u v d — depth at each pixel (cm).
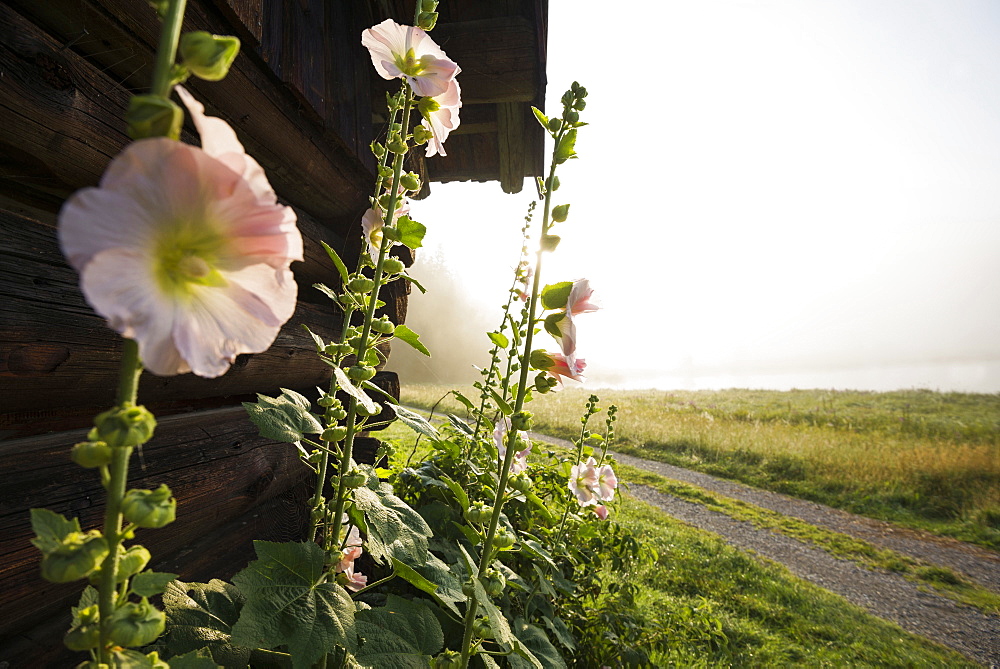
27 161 129
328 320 280
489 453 159
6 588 106
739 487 1121
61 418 136
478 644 126
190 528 160
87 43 145
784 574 652
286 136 235
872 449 1291
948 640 534
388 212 137
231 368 191
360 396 121
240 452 188
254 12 186
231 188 48
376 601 218
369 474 138
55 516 55
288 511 232
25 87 117
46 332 120
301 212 271
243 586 104
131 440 47
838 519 937
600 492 291
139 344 45
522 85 365
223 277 54
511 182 495
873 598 625
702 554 657
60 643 123
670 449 1401
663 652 340
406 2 352
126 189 43
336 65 284
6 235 112
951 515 956
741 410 1944
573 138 129
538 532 285
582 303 125
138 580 55
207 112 192
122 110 149
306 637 102
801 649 447
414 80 132
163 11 49
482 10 363
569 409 1872
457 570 164
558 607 283
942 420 1720
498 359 260
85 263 41
